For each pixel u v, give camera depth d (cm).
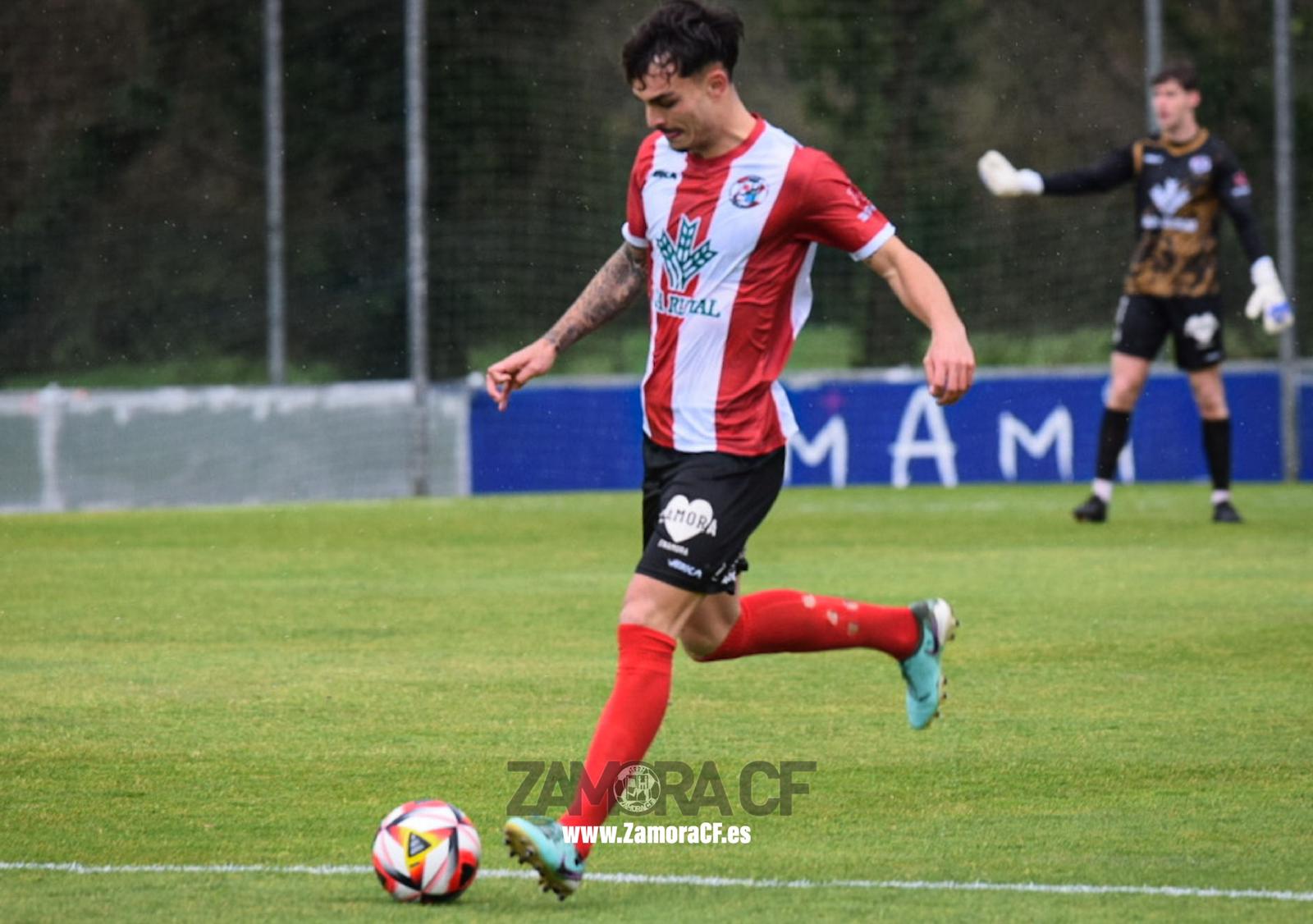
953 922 1325
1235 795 1734
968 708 2164
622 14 6575
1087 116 6819
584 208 6469
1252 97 6431
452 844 1377
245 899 1389
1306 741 1977
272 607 3077
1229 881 1435
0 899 1393
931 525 4397
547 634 2767
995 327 6450
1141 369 4328
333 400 5459
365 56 6931
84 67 6638
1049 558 3688
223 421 5366
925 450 5647
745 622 1698
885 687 2303
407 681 2362
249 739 2003
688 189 1563
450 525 4544
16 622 2912
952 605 3023
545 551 3941
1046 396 5638
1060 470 5641
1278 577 3356
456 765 1875
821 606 1744
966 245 6506
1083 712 2136
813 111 6625
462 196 6406
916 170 6550
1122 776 1811
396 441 5519
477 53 6425
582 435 5625
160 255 6706
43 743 1988
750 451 1556
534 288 6425
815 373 5656
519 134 6431
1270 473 5647
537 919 1336
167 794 1748
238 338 6788
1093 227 6456
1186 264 4241
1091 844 1552
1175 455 5631
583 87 6506
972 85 6756
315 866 1493
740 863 1501
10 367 6450
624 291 1694
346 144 6919
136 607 3080
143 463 5300
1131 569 3484
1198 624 2802
